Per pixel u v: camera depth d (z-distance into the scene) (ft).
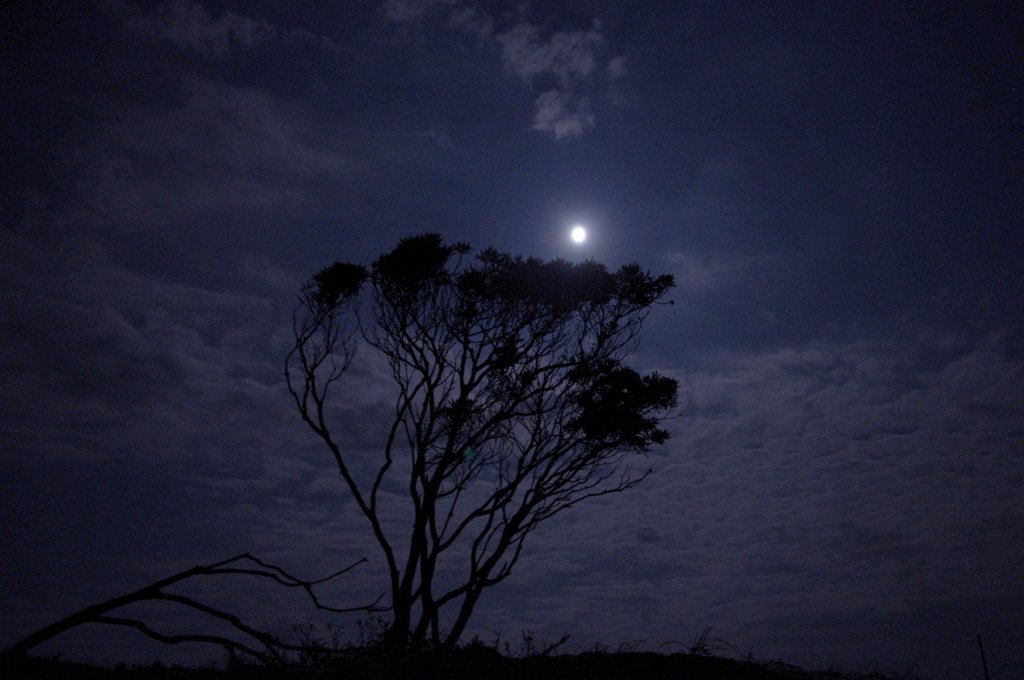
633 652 26.32
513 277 36.70
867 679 26.37
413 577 33.47
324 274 38.17
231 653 21.94
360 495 35.63
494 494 35.76
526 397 37.42
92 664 22.76
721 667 24.86
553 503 36.17
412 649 25.35
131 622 19.90
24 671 20.33
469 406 36.65
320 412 36.50
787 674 25.57
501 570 33.78
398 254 36.78
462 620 32.19
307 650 22.00
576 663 24.41
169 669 22.77
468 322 36.96
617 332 37.86
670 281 37.52
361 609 21.99
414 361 37.37
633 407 36.52
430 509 34.83
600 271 37.06
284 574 21.58
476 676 22.65
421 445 35.96
